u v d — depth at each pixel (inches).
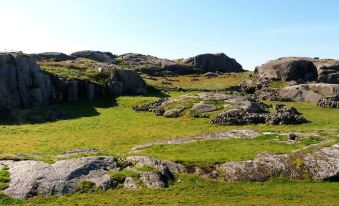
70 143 2497.5
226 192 1636.3
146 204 1492.4
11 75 3521.2
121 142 2507.4
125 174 1721.2
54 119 3287.4
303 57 5689.0
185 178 1750.7
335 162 1894.7
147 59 7057.1
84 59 6220.5
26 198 1535.4
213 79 5595.5
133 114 3415.4
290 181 1795.0
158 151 2138.3
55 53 6658.5
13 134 2758.4
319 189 1695.4
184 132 2728.8
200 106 3292.3
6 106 3393.2
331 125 2834.6
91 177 1686.8
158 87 4717.0
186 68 6397.6
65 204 1487.5
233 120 2930.6
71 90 3909.9
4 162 1798.7
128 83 4409.5
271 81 4980.3
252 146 2155.5
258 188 1700.3
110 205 1481.3
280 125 2847.0
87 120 3208.7
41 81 3750.0
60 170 1697.8
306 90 4220.0
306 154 1967.3
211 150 2108.8
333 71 5088.6
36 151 2279.8
